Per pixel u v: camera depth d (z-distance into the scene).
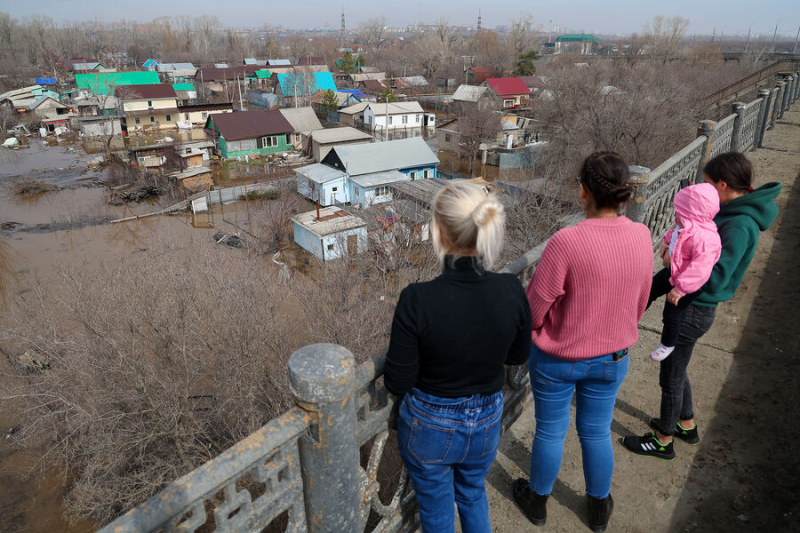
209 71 95.94
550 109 39.84
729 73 61.75
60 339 12.52
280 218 30.45
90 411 11.37
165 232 31.66
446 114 74.94
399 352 1.39
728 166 2.20
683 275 2.15
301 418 1.30
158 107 63.28
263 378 12.99
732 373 3.21
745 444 2.70
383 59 136.38
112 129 54.84
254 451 1.20
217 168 48.50
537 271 1.83
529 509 2.33
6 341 17.27
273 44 167.25
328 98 70.69
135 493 11.43
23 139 59.44
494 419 1.56
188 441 12.14
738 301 4.01
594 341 1.82
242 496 1.25
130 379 11.66
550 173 24.27
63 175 44.47
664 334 2.35
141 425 11.51
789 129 10.21
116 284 12.84
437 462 1.55
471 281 1.39
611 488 2.52
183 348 11.97
